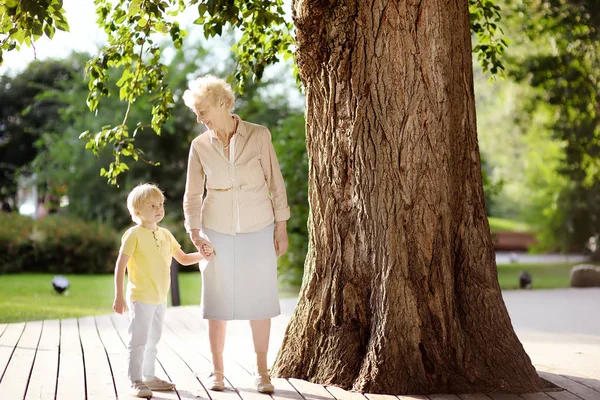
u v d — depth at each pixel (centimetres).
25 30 609
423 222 552
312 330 570
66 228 2194
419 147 554
